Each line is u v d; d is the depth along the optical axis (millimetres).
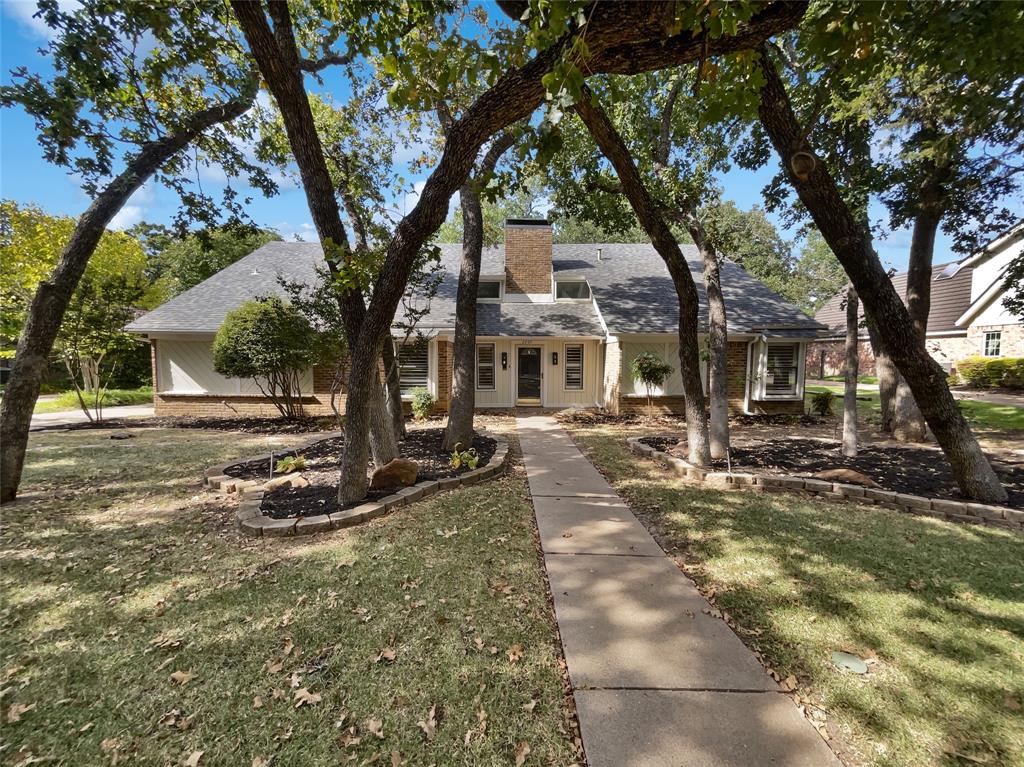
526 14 2070
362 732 1944
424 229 4004
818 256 31703
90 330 10328
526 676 2273
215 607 2875
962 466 4762
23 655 2418
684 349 6180
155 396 12430
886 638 2553
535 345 13938
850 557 3578
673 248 5805
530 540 3938
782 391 12469
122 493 5293
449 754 1836
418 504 4855
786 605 2898
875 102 5973
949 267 23234
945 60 2486
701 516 4516
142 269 18891
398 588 3104
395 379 8070
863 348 27969
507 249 15273
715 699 2094
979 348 19906
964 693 2129
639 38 2676
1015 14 2172
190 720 2004
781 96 4262
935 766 1748
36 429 10039
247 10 3721
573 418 11898
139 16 4168
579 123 7316
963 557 3566
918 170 7215
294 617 2762
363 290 4582
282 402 12445
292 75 4125
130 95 5277
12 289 13156
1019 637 2557
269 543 3848
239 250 23719
